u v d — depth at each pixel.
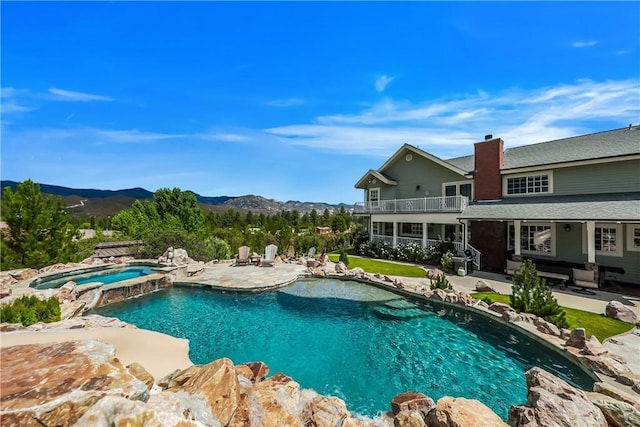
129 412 2.49
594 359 6.46
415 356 8.01
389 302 12.34
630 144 14.80
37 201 16.70
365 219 28.58
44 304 8.93
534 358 7.79
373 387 6.60
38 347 3.44
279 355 8.06
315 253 26.41
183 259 18.80
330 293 13.60
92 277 16.34
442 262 17.20
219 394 3.77
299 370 7.32
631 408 4.39
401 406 5.32
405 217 21.77
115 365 3.17
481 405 4.56
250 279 15.30
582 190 15.53
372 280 15.14
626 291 12.61
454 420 4.20
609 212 12.79
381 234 26.22
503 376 7.01
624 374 5.87
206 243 23.83
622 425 4.36
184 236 22.52
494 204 17.84
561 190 16.22
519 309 9.55
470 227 19.44
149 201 34.78
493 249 17.53
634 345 7.39
